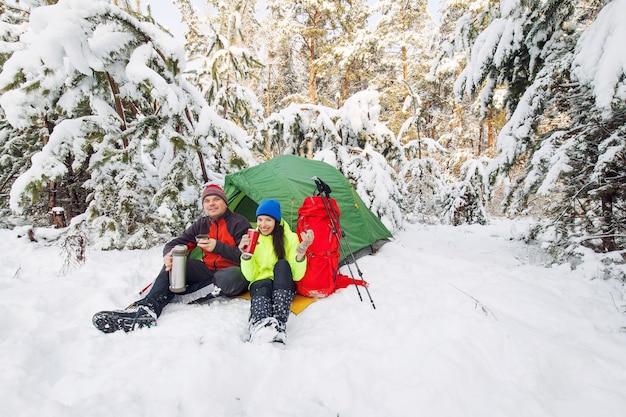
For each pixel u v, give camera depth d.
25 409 1.48
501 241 5.95
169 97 4.34
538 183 3.95
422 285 3.17
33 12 4.03
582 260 3.38
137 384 1.69
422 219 9.26
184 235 3.09
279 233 2.74
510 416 1.57
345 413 1.65
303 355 2.03
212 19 11.49
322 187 3.16
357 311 2.64
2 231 4.70
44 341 2.08
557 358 1.94
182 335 2.24
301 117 6.78
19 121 4.18
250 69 7.58
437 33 16.23
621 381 1.78
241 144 5.34
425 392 1.69
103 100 4.58
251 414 1.63
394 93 15.50
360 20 16.34
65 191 5.54
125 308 2.67
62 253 3.78
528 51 4.66
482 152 18.16
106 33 4.35
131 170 4.61
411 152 8.14
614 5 3.26
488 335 2.09
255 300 2.41
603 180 3.41
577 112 3.91
